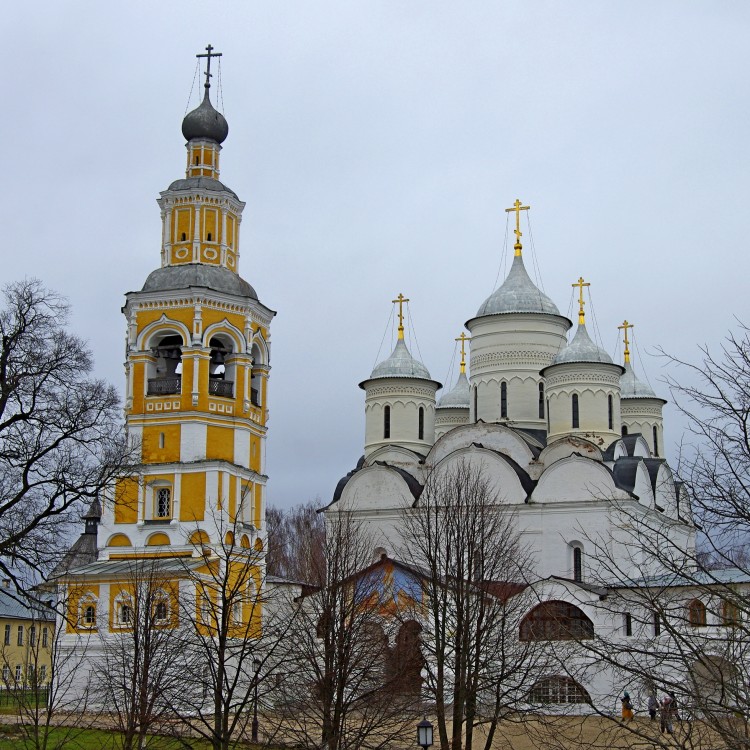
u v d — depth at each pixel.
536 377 90.06
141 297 71.62
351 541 58.25
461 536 52.09
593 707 22.30
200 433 69.69
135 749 37.41
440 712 43.38
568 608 67.19
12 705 65.62
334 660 40.38
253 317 73.62
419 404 93.19
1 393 45.69
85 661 64.62
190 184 74.12
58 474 46.53
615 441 82.75
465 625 46.12
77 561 70.50
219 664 32.59
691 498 21.30
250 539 70.56
